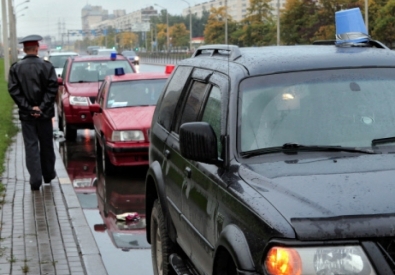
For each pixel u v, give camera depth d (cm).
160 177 799
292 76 630
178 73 849
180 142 589
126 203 1366
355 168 534
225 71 662
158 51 18400
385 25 7231
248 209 508
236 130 593
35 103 1345
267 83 624
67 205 1224
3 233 1058
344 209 473
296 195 498
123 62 2495
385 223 461
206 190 611
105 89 1819
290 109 605
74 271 880
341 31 734
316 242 459
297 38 8781
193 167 661
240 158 577
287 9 8838
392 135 589
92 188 1523
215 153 578
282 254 462
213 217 584
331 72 637
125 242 1095
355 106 609
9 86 1339
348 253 458
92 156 1994
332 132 591
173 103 809
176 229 751
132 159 1606
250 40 10794
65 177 1507
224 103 620
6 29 5731
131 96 1780
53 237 1033
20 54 12462
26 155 1366
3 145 1995
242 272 492
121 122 1623
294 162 557
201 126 575
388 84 630
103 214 1284
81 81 2411
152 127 878
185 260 756
